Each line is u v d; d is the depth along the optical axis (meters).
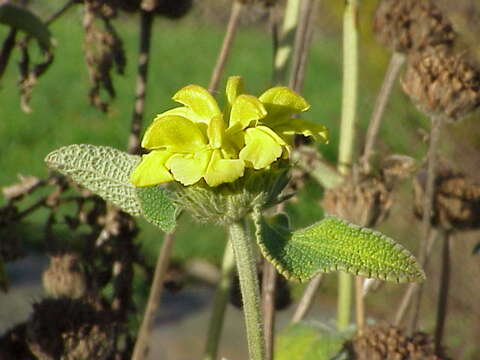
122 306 0.49
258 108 0.27
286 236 0.29
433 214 0.46
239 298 0.48
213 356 0.48
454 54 0.45
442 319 0.47
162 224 0.31
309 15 0.47
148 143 0.27
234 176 0.27
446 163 0.49
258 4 0.51
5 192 0.50
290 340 0.49
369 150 0.48
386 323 0.45
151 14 0.50
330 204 0.46
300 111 0.29
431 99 0.43
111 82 0.52
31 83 0.51
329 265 0.29
